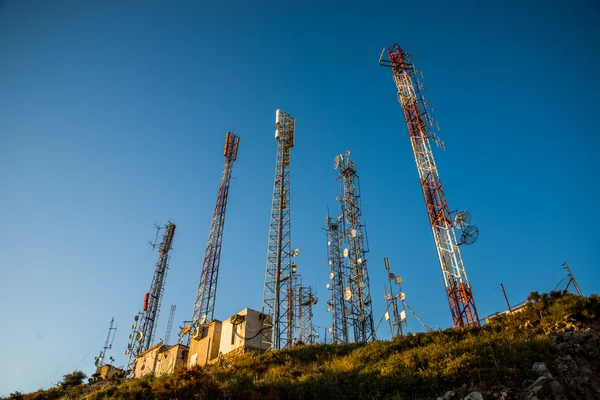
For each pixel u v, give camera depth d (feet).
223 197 240.32
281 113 224.53
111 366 231.09
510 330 98.89
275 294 169.17
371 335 168.86
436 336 107.86
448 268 143.54
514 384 74.69
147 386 104.53
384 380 85.51
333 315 191.31
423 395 79.71
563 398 70.33
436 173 161.48
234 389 92.02
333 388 87.20
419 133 174.09
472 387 76.07
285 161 208.64
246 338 159.22
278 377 104.42
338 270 202.59
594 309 90.94
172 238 278.26
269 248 182.70
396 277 153.07
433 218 155.63
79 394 164.76
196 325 198.29
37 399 167.32
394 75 190.60
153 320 247.09
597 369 77.20
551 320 94.99
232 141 258.78
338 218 215.10
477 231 141.08
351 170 216.54
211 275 215.72
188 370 104.17
